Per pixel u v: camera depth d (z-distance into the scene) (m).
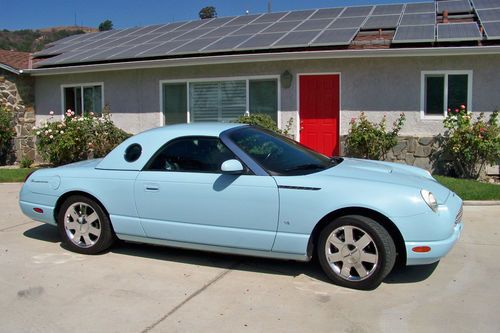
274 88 11.28
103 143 12.07
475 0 13.03
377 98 10.50
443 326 3.64
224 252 4.85
